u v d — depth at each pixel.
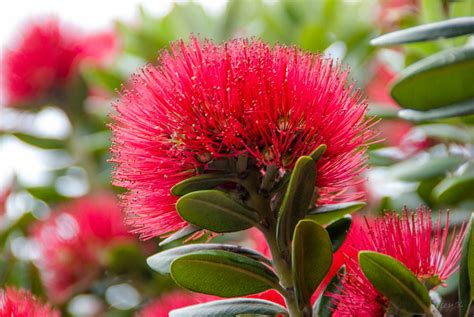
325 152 0.53
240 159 0.53
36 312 0.61
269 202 0.54
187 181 0.53
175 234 0.55
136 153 0.54
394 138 0.80
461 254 0.55
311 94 0.53
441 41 0.76
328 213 0.56
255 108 0.52
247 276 0.54
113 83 0.94
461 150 0.77
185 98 0.53
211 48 0.54
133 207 0.56
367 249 0.55
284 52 0.54
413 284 0.53
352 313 0.54
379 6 0.90
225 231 0.54
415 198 0.75
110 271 0.83
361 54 0.88
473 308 0.63
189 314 0.55
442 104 0.62
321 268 0.54
